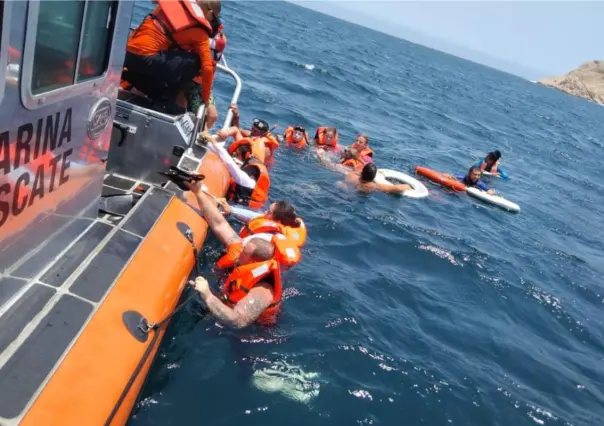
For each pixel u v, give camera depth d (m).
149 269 3.19
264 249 4.02
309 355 4.04
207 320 4.08
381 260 6.15
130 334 2.72
